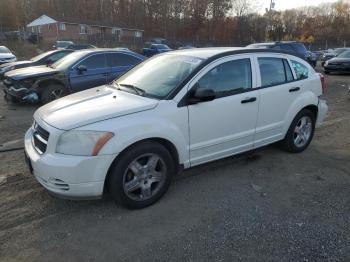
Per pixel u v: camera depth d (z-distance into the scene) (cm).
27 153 360
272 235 322
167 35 6675
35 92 877
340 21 7900
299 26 7744
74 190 327
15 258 289
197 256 293
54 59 1259
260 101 451
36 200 383
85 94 427
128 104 364
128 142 335
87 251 299
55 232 325
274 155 527
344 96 1136
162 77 416
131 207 360
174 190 408
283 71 491
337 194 404
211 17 6606
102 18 7225
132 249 302
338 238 319
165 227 334
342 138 625
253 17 6800
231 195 398
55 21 5469
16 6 6512
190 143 393
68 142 326
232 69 427
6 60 1828
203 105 393
